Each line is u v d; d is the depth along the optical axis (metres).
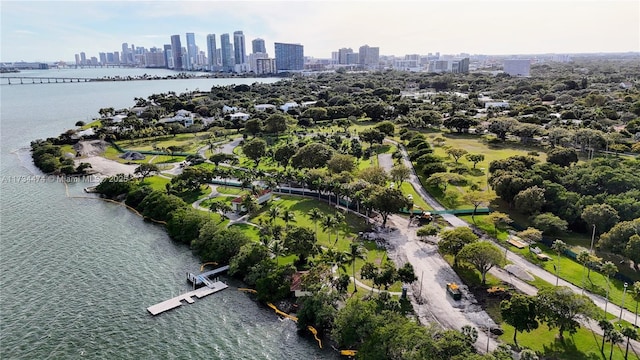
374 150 190.12
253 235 108.56
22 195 148.12
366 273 80.88
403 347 61.22
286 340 73.31
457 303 78.62
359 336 67.06
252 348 71.56
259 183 146.88
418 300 79.56
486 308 77.06
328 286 81.44
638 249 84.31
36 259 101.06
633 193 107.94
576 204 108.00
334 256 89.06
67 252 105.00
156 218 124.62
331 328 74.75
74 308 82.19
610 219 98.75
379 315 69.06
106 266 98.31
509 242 100.69
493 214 108.69
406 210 121.81
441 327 71.06
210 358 69.19
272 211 112.69
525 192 110.50
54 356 69.56
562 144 180.38
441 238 95.75
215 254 98.50
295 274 86.69
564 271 88.25
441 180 130.25
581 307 64.94
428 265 92.56
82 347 71.69
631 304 76.50
